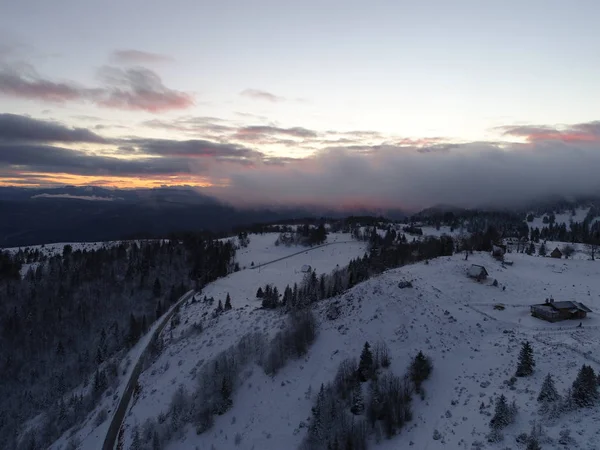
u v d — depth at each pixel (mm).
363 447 50625
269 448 56031
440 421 50656
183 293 160875
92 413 86625
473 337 69938
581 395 43969
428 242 164875
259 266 189125
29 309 141625
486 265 109312
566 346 59844
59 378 114250
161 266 176750
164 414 70125
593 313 77750
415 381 59188
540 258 120938
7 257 167625
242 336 86938
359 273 131750
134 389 86125
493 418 46344
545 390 47094
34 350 127750
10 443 91375
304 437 55406
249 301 131875
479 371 59094
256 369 73375
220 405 66438
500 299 87000
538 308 76500
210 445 60438
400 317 76125
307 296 108938
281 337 78062
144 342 114750
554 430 41375
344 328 77250
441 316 76000
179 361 87375
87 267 167875
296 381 67375
